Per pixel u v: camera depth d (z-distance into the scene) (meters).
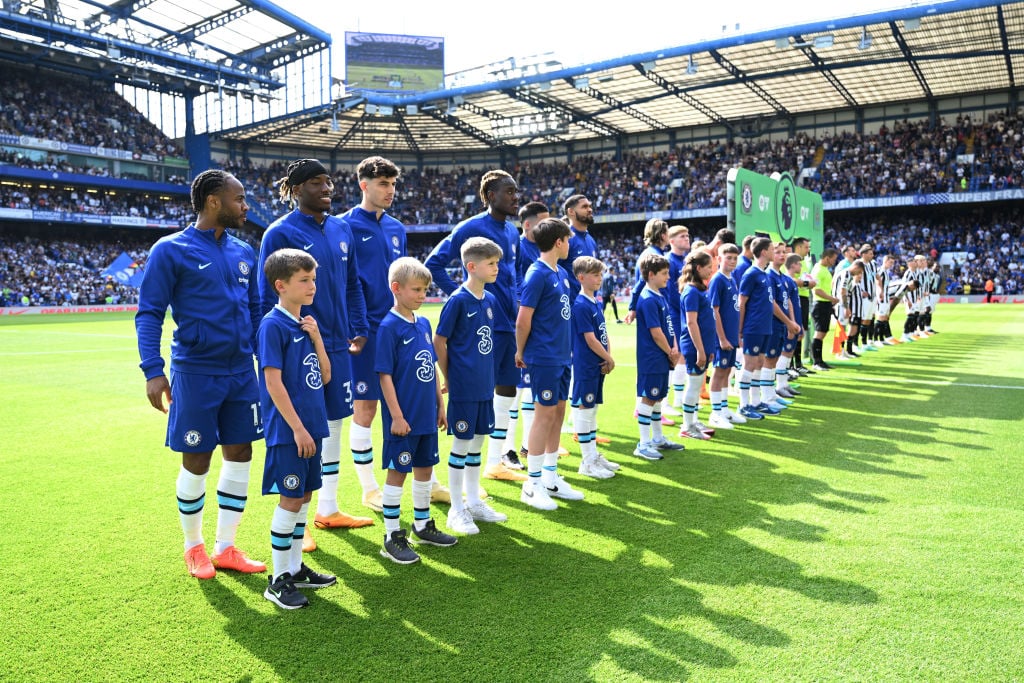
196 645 2.85
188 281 3.51
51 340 17.12
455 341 4.15
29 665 2.69
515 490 5.09
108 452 6.12
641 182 41.44
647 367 5.75
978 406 7.42
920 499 4.48
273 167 45.81
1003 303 29.20
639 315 5.75
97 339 17.42
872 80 31.52
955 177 32.88
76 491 4.96
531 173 46.03
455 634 2.91
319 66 38.34
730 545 3.79
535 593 3.28
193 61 36.94
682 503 4.57
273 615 3.11
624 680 2.53
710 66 29.53
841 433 6.44
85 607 3.19
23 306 31.50
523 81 31.94
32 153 36.19
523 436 6.42
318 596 3.30
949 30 24.80
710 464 5.53
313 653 2.78
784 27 25.12
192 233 3.61
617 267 39.03
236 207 3.64
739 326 7.34
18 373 11.14
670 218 38.84
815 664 2.61
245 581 3.51
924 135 35.00
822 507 4.38
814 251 14.70
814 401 8.02
